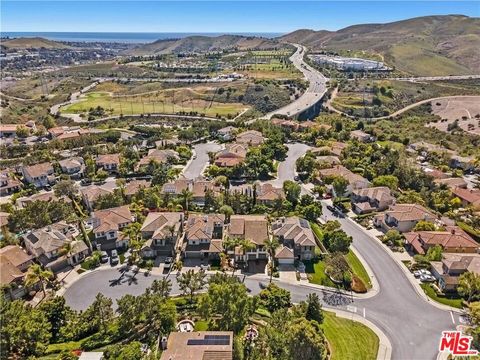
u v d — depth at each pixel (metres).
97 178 158.00
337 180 138.38
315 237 114.31
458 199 133.25
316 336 67.62
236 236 108.62
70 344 73.19
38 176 151.25
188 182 144.12
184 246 107.00
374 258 105.56
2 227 112.44
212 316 81.75
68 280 95.00
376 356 72.94
